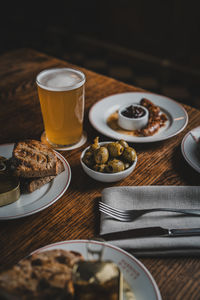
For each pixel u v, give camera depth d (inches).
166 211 31.3
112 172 34.7
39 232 30.1
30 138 43.7
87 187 35.4
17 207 31.3
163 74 147.0
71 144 42.3
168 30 136.6
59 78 38.4
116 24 154.3
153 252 27.1
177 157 40.3
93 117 46.9
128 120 44.5
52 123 40.1
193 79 139.5
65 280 20.6
